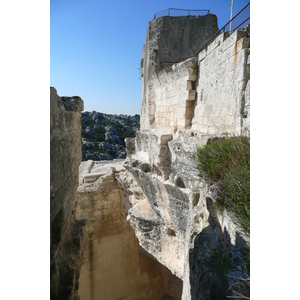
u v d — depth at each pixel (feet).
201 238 16.14
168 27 43.80
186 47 44.09
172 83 34.40
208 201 16.89
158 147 29.68
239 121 17.80
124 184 47.06
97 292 47.98
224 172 14.89
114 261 49.90
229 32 21.77
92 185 48.67
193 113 29.45
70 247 20.31
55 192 14.99
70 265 18.53
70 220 22.84
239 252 11.84
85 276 46.93
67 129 18.48
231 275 11.20
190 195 22.89
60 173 16.20
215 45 23.21
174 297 52.11
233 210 13.28
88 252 47.37
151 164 32.73
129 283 51.19
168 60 43.96
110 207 49.70
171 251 32.55
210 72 24.47
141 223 35.73
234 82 19.15
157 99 41.29
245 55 17.54
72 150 20.72
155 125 42.19
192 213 21.57
